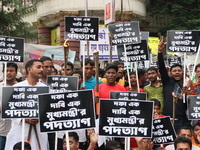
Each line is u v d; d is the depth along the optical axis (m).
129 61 8.30
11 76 7.07
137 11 24.95
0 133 6.86
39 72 5.96
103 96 7.03
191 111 6.57
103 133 5.14
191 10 25.86
